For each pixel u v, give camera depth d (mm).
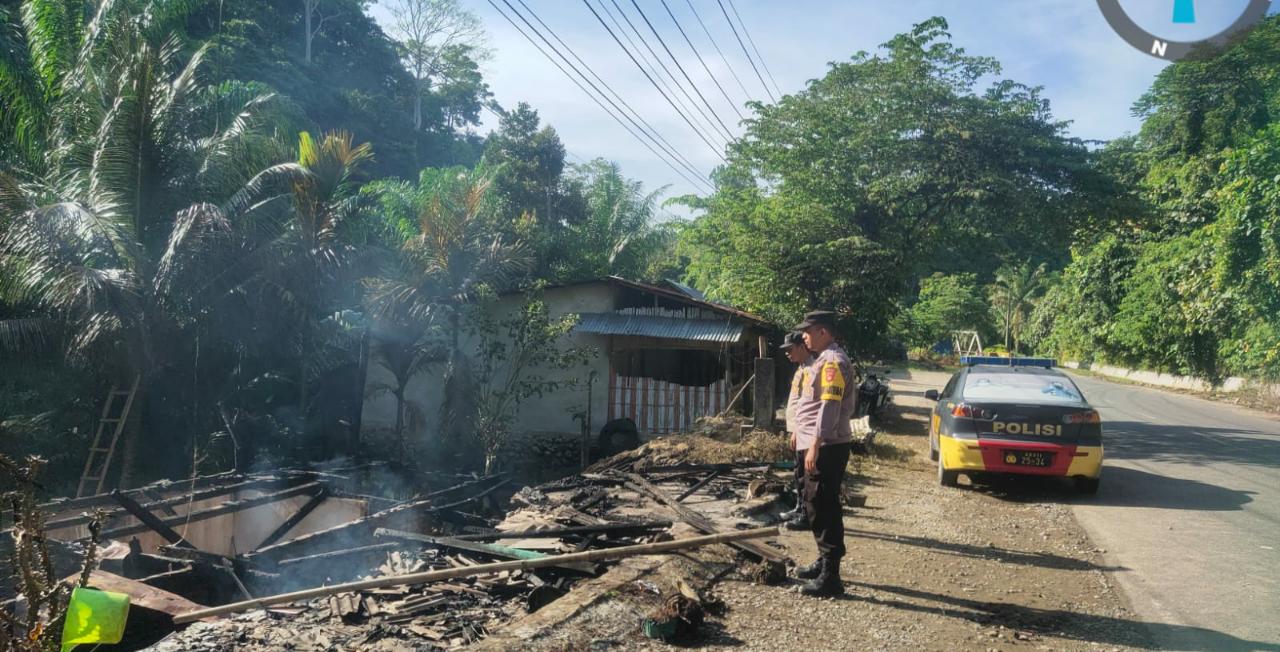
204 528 8367
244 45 29516
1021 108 17656
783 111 18438
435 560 5488
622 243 30344
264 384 16781
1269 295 24078
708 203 19812
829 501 4934
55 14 14531
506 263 15562
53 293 11984
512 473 15617
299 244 14367
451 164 44000
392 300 14680
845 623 4547
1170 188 36625
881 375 22219
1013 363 10992
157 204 13672
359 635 4172
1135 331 35906
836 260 17016
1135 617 4918
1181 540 7113
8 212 12227
